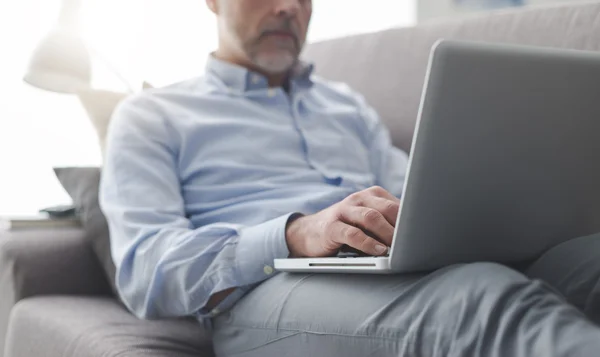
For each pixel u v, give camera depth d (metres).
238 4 1.56
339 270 0.98
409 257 0.89
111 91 1.77
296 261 1.05
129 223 1.29
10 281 1.50
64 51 1.84
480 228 0.92
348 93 1.79
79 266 1.56
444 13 3.38
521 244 0.99
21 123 2.24
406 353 0.84
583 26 1.49
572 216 0.99
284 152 1.55
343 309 0.95
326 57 1.95
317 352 0.98
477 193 0.89
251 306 1.12
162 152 1.42
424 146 0.84
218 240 1.16
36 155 2.26
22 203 2.24
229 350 1.15
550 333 0.70
